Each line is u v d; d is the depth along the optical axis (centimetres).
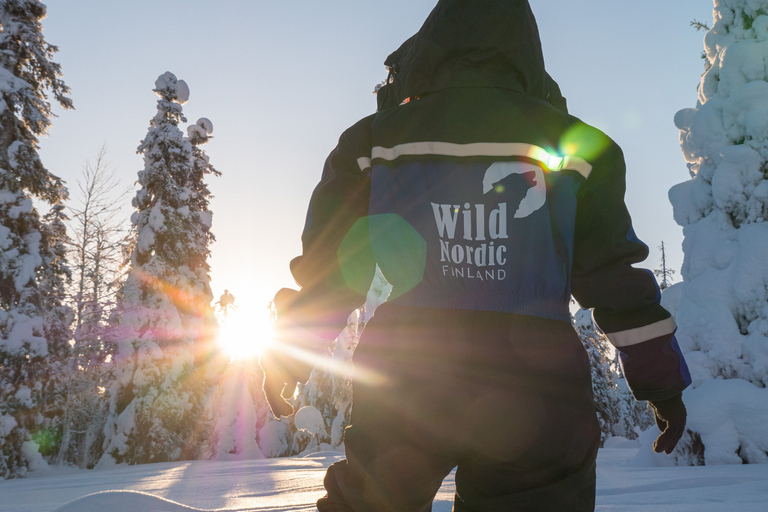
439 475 122
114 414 2280
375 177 134
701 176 1083
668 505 351
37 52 2106
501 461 116
